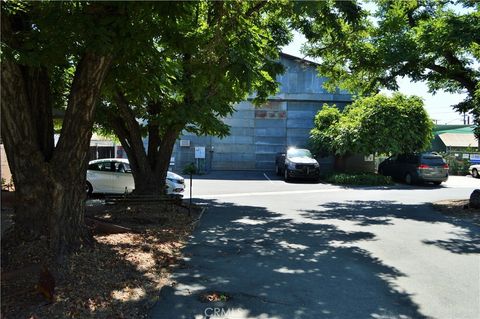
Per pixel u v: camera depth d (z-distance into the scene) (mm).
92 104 7020
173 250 8273
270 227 11125
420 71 15328
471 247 9039
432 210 14617
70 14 6301
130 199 12281
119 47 6461
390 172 27500
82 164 7180
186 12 6602
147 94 9125
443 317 5285
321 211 14312
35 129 6938
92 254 7051
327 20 11055
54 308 5016
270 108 32781
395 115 25984
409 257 8180
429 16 15852
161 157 13852
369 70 16234
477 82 14906
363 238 9883
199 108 12297
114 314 5051
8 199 13352
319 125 29672
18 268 6238
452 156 37562
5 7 6008
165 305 5465
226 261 7664
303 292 6090
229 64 8227
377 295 6023
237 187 22812
